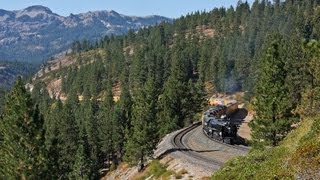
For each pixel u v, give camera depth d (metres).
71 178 86.56
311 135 22.22
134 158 57.28
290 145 25.67
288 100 43.47
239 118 100.75
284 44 87.00
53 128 96.94
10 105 44.53
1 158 45.66
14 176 44.38
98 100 184.75
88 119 108.62
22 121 44.06
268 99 43.56
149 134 55.97
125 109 105.25
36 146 44.59
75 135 100.31
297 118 43.03
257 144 44.03
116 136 102.38
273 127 43.00
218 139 58.62
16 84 44.72
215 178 25.91
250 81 133.00
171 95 90.38
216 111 85.19
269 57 44.38
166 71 174.25
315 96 45.03
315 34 169.75
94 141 106.31
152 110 57.75
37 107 45.25
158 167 48.28
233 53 199.50
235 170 25.20
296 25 175.38
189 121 92.50
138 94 61.06
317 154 18.91
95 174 88.31
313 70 57.22
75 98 184.38
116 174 74.00
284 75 44.25
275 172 20.56
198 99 97.38
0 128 46.19
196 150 52.56
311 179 18.02
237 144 57.97
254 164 24.20
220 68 167.88
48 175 45.53
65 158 93.88
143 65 172.88
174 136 65.31
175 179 41.06
